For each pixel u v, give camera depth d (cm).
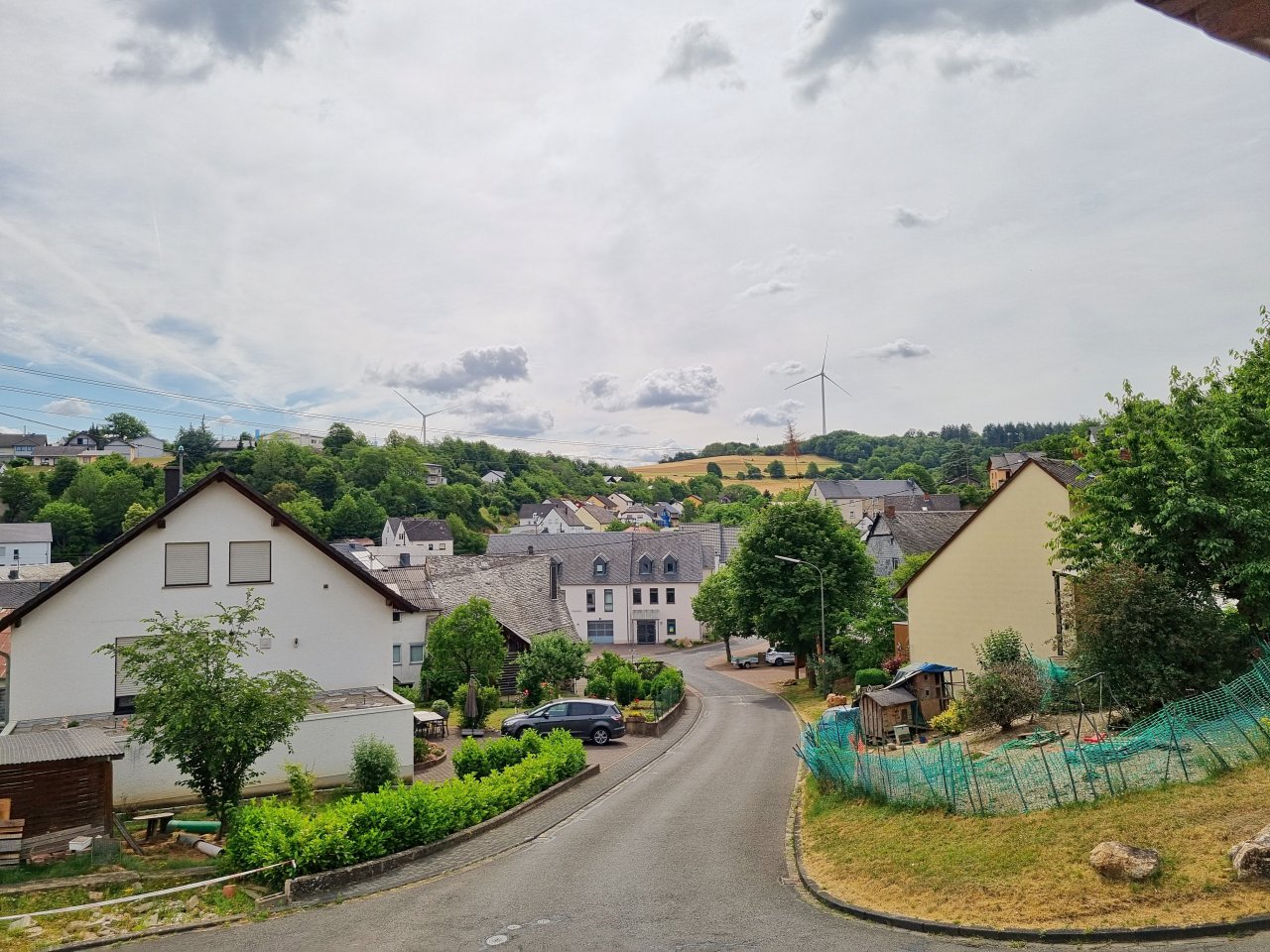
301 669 2556
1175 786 1334
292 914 1312
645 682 4534
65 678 2286
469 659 3934
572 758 2450
